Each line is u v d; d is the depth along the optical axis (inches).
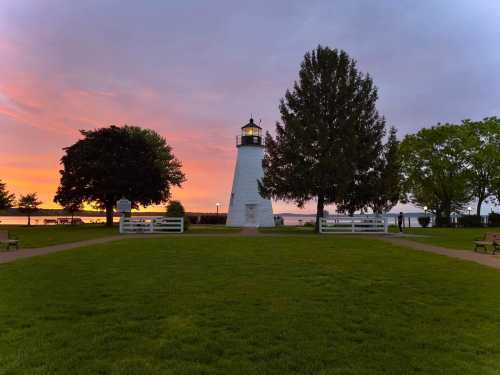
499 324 258.8
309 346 218.8
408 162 1919.3
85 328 243.9
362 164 1181.1
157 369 189.8
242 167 1539.1
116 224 1947.6
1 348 213.2
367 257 546.6
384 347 219.8
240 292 333.7
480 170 1865.2
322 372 188.7
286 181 1168.2
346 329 248.4
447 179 1847.9
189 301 304.8
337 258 534.0
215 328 245.9
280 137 1233.4
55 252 612.7
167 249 636.7
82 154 1592.0
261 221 1509.6
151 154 1704.0
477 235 1042.7
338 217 1162.6
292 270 438.9
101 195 1594.5
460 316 274.4
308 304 300.0
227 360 200.8
